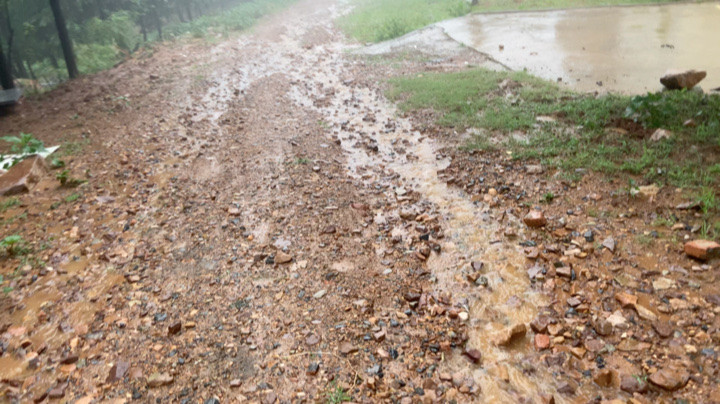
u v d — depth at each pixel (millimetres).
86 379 3766
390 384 3531
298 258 5129
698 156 5957
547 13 16141
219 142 8664
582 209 5395
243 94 11633
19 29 16938
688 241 4574
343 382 3566
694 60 9922
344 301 4434
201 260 5238
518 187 6047
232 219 6012
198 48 17484
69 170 7859
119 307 4578
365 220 5734
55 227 6148
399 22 17078
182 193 6820
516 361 3674
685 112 7105
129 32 19578
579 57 11148
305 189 6613
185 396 3547
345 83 11805
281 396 3490
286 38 19016
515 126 7711
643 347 3609
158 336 4172
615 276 4359
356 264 4957
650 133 6797
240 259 5195
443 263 4859
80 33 18125
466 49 13234
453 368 3646
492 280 4551
